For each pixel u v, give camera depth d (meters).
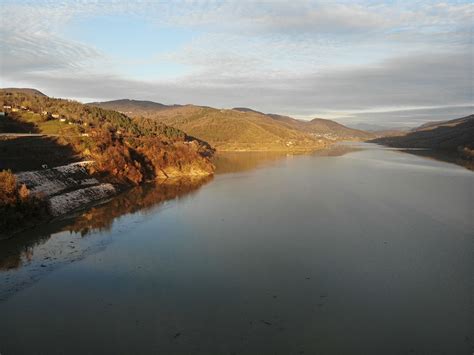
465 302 27.97
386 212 54.59
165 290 29.80
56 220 51.31
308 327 24.62
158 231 46.19
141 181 85.69
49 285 30.89
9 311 26.70
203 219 51.88
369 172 104.25
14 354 21.81
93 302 27.94
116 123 134.12
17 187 48.84
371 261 35.72
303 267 34.31
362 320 25.50
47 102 137.75
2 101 121.19
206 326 24.67
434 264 34.97
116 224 49.50
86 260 36.44
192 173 102.44
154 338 23.36
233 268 34.12
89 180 70.19
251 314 26.14
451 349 22.58
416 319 25.70
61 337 23.50
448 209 56.38
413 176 94.44
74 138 86.69
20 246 40.47
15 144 74.38
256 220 50.91
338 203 61.06
